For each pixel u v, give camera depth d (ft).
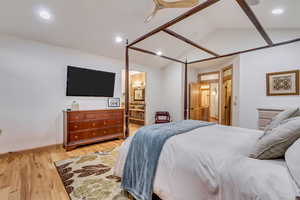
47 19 8.28
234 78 12.99
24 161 8.04
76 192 5.41
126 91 8.05
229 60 14.10
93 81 12.30
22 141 9.41
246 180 2.75
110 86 13.41
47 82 10.24
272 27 9.90
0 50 8.61
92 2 7.78
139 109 19.01
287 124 3.48
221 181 3.07
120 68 14.30
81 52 11.78
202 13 10.91
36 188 5.68
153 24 10.25
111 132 12.19
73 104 10.82
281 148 3.28
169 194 3.92
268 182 2.56
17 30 8.64
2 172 6.84
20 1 7.04
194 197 3.47
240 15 9.98
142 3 8.35
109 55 13.10
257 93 11.09
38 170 7.09
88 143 10.79
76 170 7.08
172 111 17.12
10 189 5.59
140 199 4.55
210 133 5.68
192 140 4.63
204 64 16.37
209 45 13.92
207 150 3.83
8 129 8.95
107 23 9.40
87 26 9.35
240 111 12.01
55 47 10.55
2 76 8.70
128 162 5.30
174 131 5.53
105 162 8.03
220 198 3.03
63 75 10.92
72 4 7.66
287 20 8.57
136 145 5.29
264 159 3.40
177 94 16.55
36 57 9.78
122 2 8.14
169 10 9.41
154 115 17.75
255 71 11.18
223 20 11.37
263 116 9.91
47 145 10.32
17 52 9.11
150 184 4.37
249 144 4.46
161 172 4.26
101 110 11.55
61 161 8.09
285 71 9.84
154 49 13.53
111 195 5.27
